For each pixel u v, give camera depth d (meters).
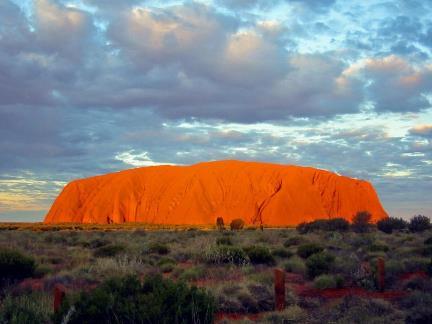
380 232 51.59
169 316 8.41
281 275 11.79
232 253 20.59
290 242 32.50
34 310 10.00
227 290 13.13
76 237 42.66
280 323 10.37
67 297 9.25
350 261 18.34
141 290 9.41
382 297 13.59
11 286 14.41
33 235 46.09
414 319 10.51
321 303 12.82
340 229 52.31
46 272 17.70
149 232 59.31
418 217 50.44
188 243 33.62
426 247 23.58
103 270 17.38
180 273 17.84
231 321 10.31
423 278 15.63
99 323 8.33
